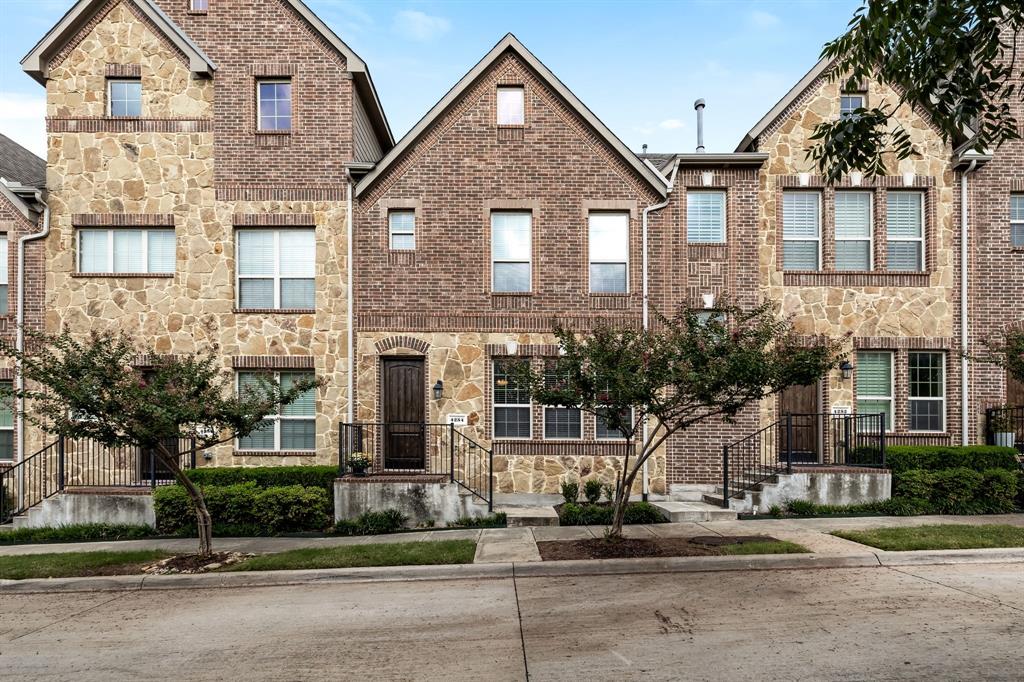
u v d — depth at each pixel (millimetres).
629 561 8250
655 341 8805
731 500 11445
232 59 13539
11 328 13023
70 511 11188
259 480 11992
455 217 13570
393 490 11125
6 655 5742
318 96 13547
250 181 13430
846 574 7844
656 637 5750
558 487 13086
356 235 13516
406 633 6043
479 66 13516
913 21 5547
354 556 8680
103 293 13219
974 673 4859
